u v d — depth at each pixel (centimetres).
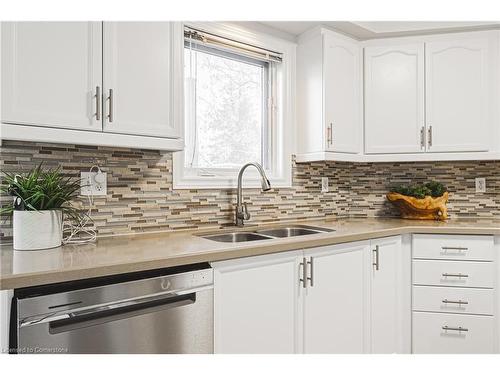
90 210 172
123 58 150
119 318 119
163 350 128
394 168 286
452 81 240
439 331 213
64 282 114
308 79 246
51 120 131
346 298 189
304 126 251
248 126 247
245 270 152
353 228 213
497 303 207
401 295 218
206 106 227
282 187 251
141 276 126
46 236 144
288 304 166
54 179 148
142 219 189
